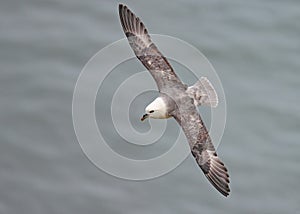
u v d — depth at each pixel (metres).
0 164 28.00
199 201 26.81
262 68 31.58
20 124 29.38
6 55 31.95
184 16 33.59
